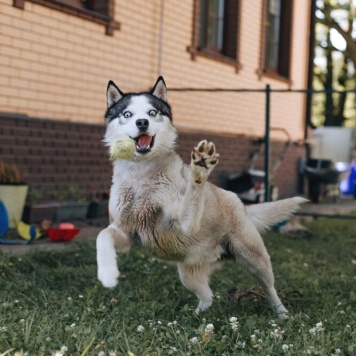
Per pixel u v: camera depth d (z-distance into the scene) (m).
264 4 17.97
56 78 11.11
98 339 4.36
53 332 4.44
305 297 6.17
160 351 4.07
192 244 5.16
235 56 16.69
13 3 10.16
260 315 5.34
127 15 12.70
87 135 11.94
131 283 6.72
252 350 4.30
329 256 9.66
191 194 4.59
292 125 20.23
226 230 5.36
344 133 27.48
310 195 19.75
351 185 24.62
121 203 5.01
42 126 10.91
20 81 10.42
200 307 5.65
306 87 21.14
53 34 10.96
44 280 6.62
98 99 12.14
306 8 20.70
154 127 5.00
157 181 4.97
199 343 4.27
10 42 10.18
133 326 4.80
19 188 9.80
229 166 16.47
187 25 14.69
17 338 4.12
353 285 7.06
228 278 7.18
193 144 14.92
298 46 20.34
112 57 12.38
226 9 16.69
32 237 8.70
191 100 14.92
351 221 15.17
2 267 6.93
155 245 5.11
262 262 5.47
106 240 4.76
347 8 19.66
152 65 13.56
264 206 5.84
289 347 4.30
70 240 9.20
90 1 12.15
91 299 5.68
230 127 16.58
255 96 17.70
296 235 11.89
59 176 11.35
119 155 4.83
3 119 10.16
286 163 19.78
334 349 4.34
